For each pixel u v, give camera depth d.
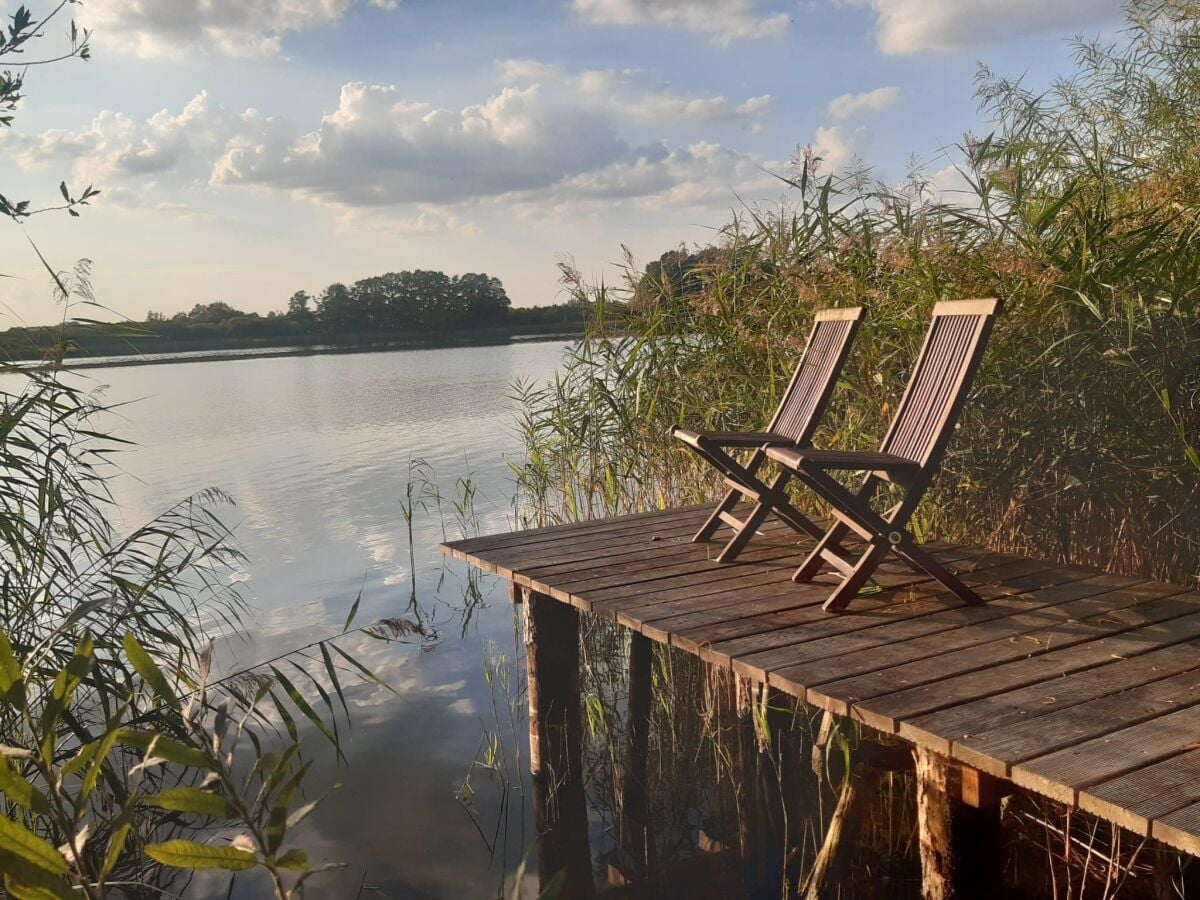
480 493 10.91
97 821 3.73
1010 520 4.68
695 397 6.47
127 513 9.97
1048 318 4.52
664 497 6.63
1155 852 3.00
